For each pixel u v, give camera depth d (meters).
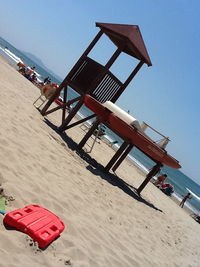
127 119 10.34
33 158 6.32
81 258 4.11
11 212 3.80
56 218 4.30
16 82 18.41
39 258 3.52
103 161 12.78
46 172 6.17
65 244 4.15
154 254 6.20
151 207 10.87
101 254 4.59
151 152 10.77
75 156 9.38
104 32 10.89
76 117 25.38
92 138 18.14
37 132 8.55
